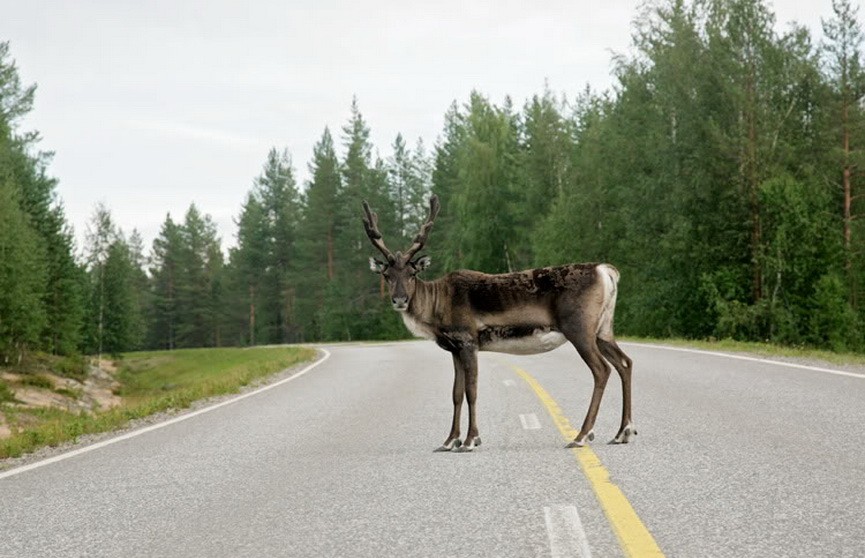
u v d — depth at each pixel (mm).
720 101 40531
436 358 27109
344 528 5371
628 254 48031
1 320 48906
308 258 98312
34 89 49938
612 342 8773
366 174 95875
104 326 89188
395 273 8914
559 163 63906
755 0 40562
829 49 41781
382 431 10078
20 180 56469
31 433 11320
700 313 40844
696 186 39500
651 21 44000
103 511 6234
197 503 6371
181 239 135875
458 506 5812
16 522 5988
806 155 41625
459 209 67188
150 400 17000
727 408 10414
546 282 8805
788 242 37156
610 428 9359
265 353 53125
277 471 7602
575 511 5465
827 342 36812
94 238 89688
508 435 9195
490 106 71188
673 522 5078
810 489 5785
